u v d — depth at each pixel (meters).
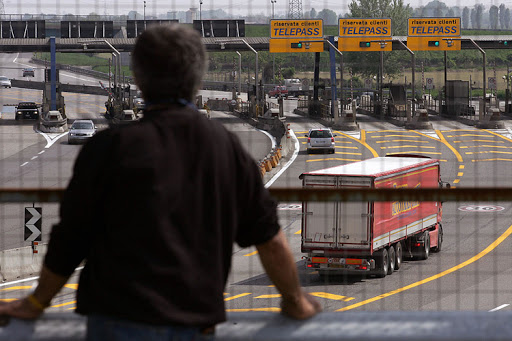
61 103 192.25
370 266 55.38
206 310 7.47
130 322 7.21
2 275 55.81
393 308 45.44
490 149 141.62
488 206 87.38
